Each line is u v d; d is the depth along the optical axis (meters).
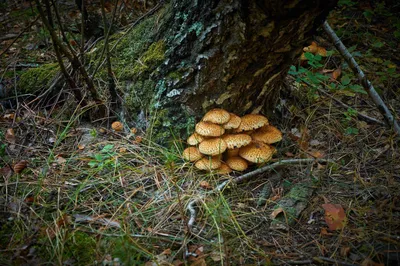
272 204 1.09
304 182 1.15
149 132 1.25
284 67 1.18
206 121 1.14
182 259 0.93
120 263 0.91
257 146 1.16
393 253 0.93
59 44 1.17
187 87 1.20
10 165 1.17
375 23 2.01
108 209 1.05
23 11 2.22
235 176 1.17
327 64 1.70
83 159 1.20
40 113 1.40
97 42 1.57
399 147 1.28
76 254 0.94
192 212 1.02
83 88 1.40
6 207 1.05
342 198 1.10
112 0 2.17
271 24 1.03
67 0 2.26
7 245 0.95
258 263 0.92
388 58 1.77
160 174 1.15
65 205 1.06
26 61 1.69
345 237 0.98
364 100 1.51
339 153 1.27
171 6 1.25
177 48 1.20
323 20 1.08
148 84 1.28
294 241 0.99
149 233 0.99
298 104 1.46
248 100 1.21
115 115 1.37
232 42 1.10
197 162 1.14
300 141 1.30
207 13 1.12
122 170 1.17
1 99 1.42
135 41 1.39
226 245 0.96
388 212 1.04
